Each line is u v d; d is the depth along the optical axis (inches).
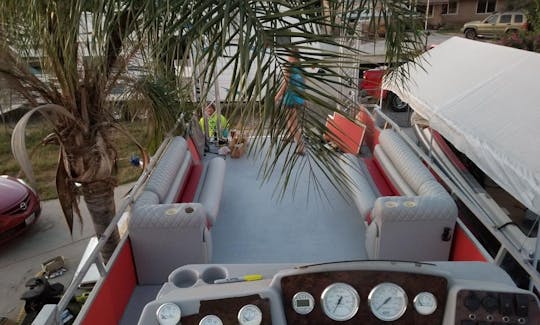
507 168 119.6
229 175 207.9
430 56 228.8
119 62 123.2
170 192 150.7
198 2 59.8
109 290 111.7
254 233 163.5
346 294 76.7
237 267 93.2
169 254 128.8
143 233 125.9
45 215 264.8
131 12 68.4
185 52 61.3
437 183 141.8
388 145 180.5
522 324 73.3
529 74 165.6
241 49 54.9
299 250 153.0
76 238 239.6
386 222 125.0
